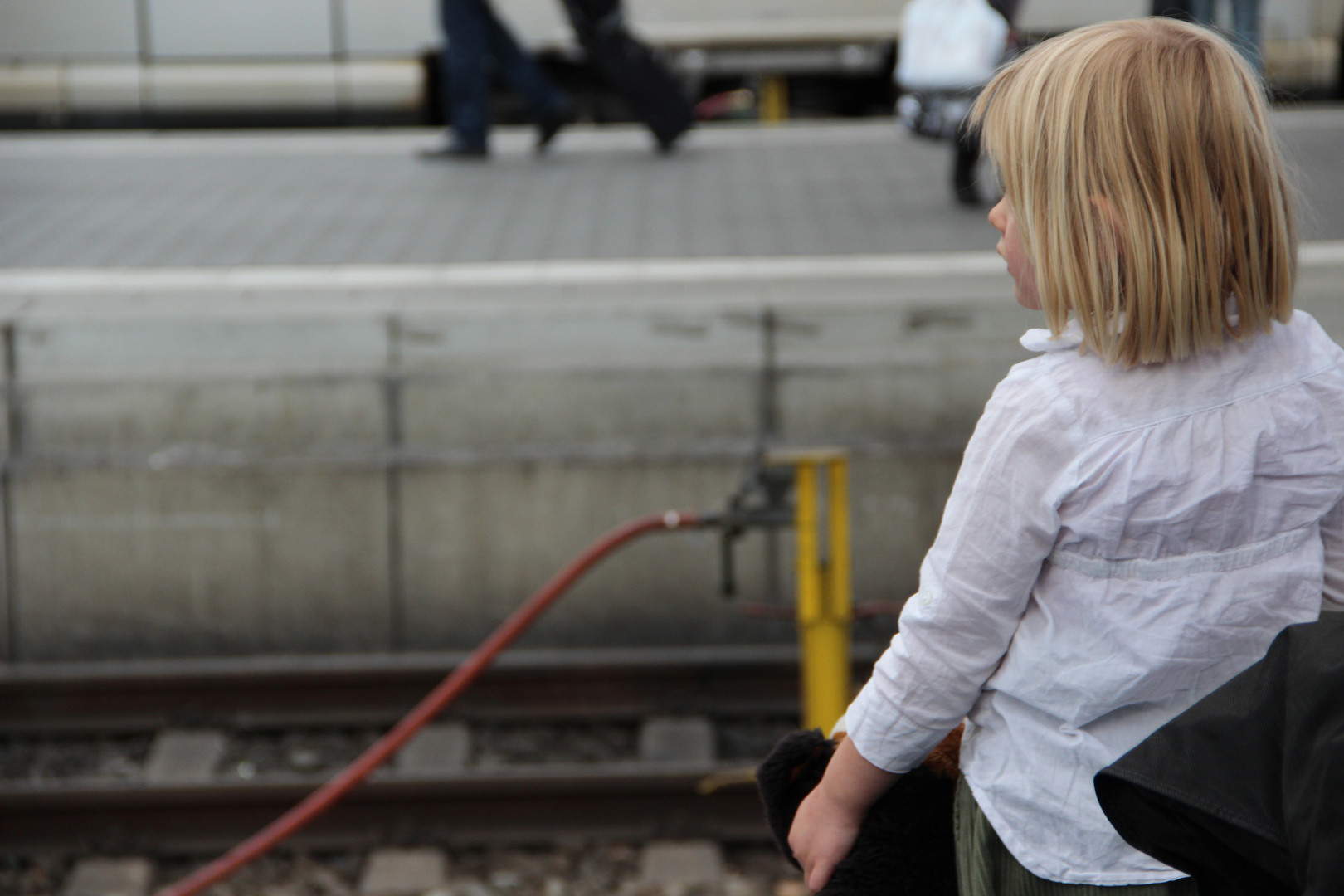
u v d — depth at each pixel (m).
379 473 6.75
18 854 5.71
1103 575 1.76
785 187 10.59
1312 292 6.80
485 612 6.84
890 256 8.13
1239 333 1.73
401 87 13.45
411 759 6.19
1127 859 1.81
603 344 7.02
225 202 10.22
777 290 7.25
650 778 5.75
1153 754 1.63
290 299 7.30
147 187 10.83
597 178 11.05
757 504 6.66
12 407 6.81
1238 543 1.75
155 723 6.48
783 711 6.52
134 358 7.02
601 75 13.96
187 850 5.78
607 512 6.77
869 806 2.02
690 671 6.51
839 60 13.72
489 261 8.21
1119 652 1.76
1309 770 1.50
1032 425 1.76
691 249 8.45
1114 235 1.67
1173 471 1.71
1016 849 1.87
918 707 1.85
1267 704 1.59
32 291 7.53
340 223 9.43
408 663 6.59
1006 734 1.88
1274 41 13.12
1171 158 1.65
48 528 6.79
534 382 6.80
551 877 5.56
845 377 6.81
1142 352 1.70
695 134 13.32
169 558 6.82
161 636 6.88
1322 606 1.86
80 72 13.38
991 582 1.78
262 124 13.59
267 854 5.74
